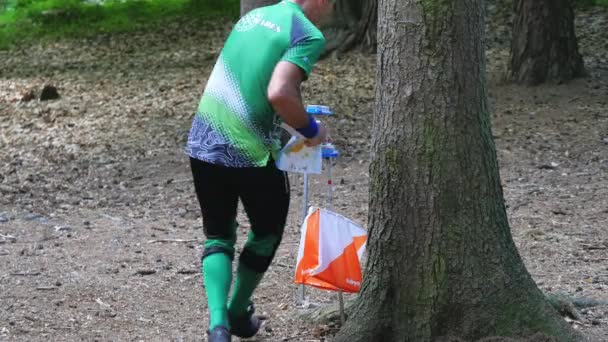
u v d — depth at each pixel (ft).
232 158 25.11
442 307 25.68
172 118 78.54
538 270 37.45
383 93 26.02
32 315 32.22
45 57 114.01
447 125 25.34
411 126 25.55
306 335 29.86
